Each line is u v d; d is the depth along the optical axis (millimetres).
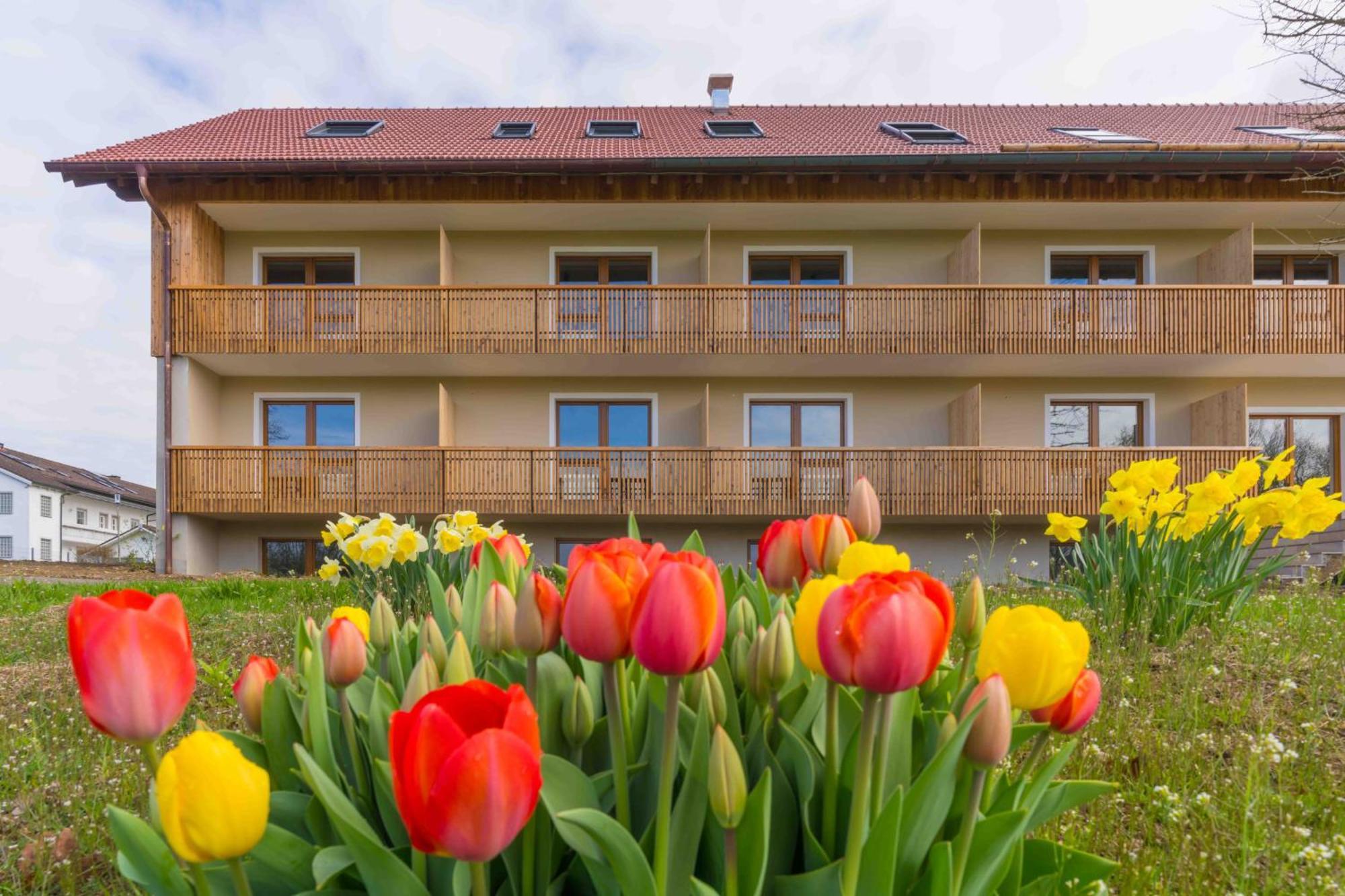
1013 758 2008
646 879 742
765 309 11414
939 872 754
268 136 12805
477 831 599
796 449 11078
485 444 12039
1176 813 1604
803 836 961
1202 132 13344
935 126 13789
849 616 732
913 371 11938
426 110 15648
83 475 46750
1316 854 1438
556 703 1022
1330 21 7566
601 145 12289
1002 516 11086
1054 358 11258
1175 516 3639
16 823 2039
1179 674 2791
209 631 4676
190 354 10891
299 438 12180
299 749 799
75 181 10742
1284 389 12055
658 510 11016
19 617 5672
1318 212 11578
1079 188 11062
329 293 11203
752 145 12250
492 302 11320
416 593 4570
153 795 902
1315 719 2432
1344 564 4230
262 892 921
